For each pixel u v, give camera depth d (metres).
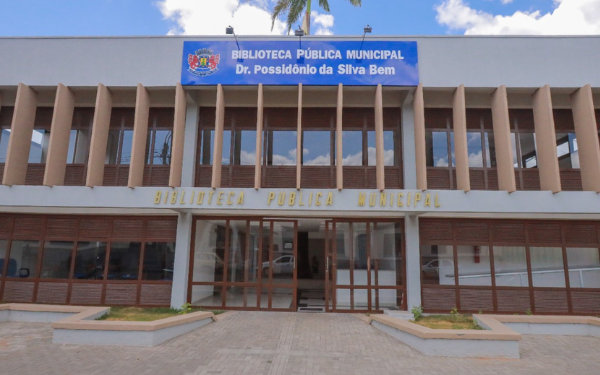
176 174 9.63
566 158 10.66
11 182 9.73
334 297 10.25
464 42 10.15
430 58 10.09
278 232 10.66
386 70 9.98
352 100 10.84
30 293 10.48
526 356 6.44
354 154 10.81
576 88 9.91
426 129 10.84
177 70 10.21
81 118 11.16
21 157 10.12
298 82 9.93
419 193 9.04
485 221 10.33
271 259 10.54
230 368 5.63
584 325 8.07
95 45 10.41
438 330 6.64
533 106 10.27
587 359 6.29
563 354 6.59
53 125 9.79
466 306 9.98
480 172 10.58
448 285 10.09
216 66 10.08
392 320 7.80
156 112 11.16
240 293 10.42
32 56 10.42
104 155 10.17
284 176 10.78
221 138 9.99
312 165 10.79
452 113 10.86
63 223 10.77
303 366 5.77
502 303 9.97
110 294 10.37
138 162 9.79
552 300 9.95
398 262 10.34
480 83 9.95
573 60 9.97
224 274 10.50
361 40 10.13
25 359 5.91
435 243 10.27
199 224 10.71
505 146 9.48
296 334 7.74
